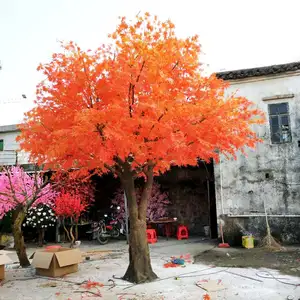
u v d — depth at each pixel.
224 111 5.75
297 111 10.97
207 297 5.41
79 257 7.56
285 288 5.89
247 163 11.29
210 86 6.11
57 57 5.93
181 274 7.09
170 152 5.77
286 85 11.18
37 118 6.12
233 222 11.20
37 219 12.54
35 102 6.09
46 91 6.01
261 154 11.18
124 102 5.45
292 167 10.83
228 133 5.89
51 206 12.10
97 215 15.38
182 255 9.55
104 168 6.93
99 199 15.56
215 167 11.62
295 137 10.90
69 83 5.85
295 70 11.02
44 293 5.93
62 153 5.67
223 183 11.46
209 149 5.99
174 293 5.73
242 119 6.37
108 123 4.98
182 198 14.80
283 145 10.99
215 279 6.60
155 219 14.09
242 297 5.44
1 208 11.46
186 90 5.91
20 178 11.20
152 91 5.39
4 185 10.93
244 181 11.25
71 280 6.78
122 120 5.09
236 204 11.24
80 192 13.20
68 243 13.41
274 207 10.87
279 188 10.88
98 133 5.13
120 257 9.68
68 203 11.15
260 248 10.28
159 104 5.01
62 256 7.17
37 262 7.18
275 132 11.16
